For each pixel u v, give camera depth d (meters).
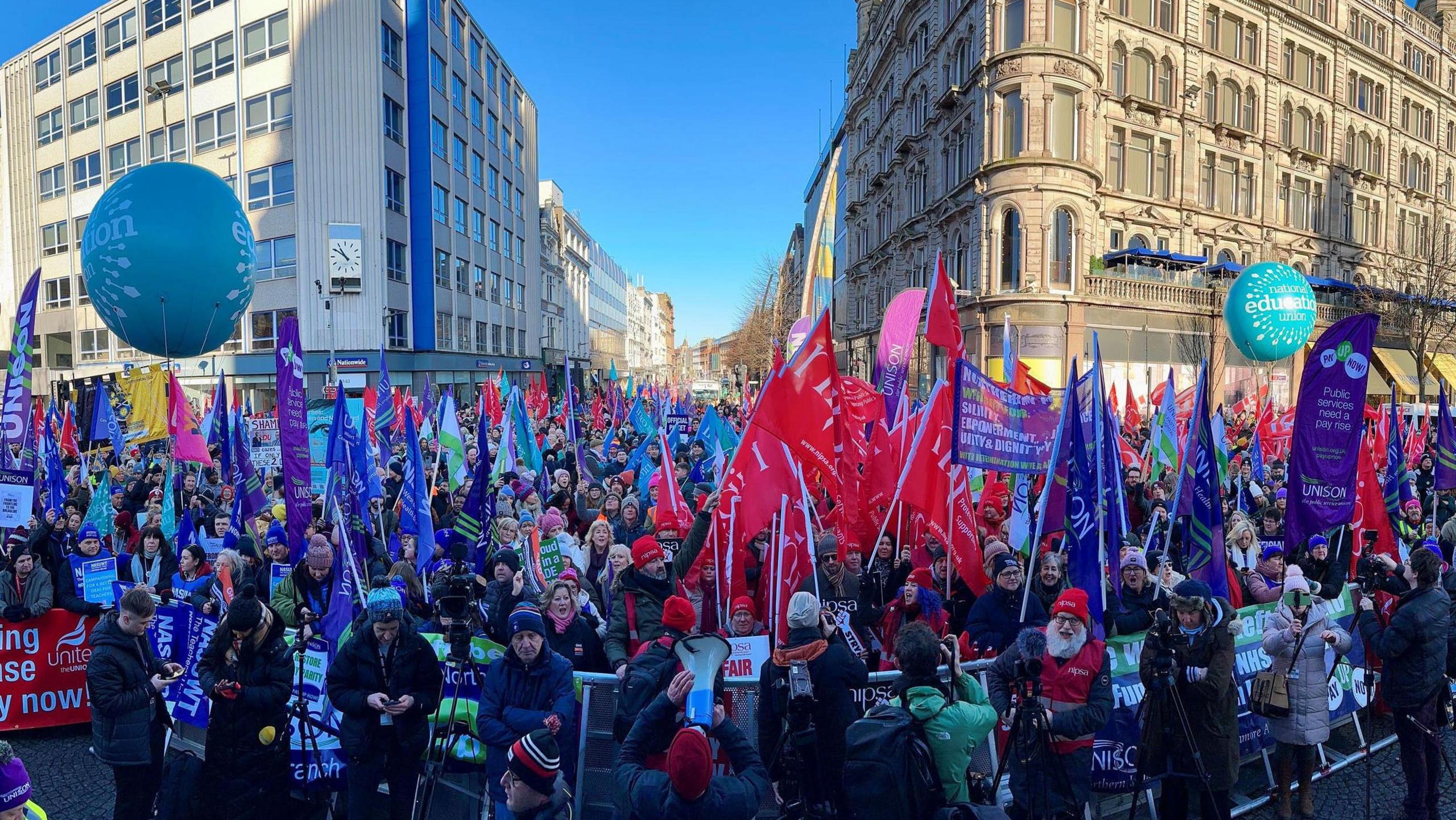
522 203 56.94
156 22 37.12
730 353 87.50
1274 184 35.59
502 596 5.64
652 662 4.46
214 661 4.51
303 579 6.40
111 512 9.34
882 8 43.03
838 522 7.47
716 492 6.14
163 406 13.76
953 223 31.33
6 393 7.10
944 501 6.52
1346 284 35.28
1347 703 6.23
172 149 37.31
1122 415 21.36
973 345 28.69
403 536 7.78
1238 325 10.75
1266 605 6.19
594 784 4.69
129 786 4.92
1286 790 5.29
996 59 27.08
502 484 11.59
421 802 4.70
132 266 7.95
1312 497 5.98
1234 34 34.19
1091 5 27.34
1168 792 4.74
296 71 34.06
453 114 42.22
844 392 9.44
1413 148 42.78
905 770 3.52
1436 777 5.11
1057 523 6.31
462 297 43.59
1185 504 6.70
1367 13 39.66
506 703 4.20
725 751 3.31
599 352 104.50
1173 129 32.06
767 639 5.28
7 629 6.57
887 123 42.59
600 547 7.41
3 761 3.42
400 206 37.19
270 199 34.94
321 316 34.47
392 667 4.43
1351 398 5.91
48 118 42.03
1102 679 4.32
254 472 9.54
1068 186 26.89
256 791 4.43
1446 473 10.35
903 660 3.74
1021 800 4.36
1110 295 28.27
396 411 17.73
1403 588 5.23
